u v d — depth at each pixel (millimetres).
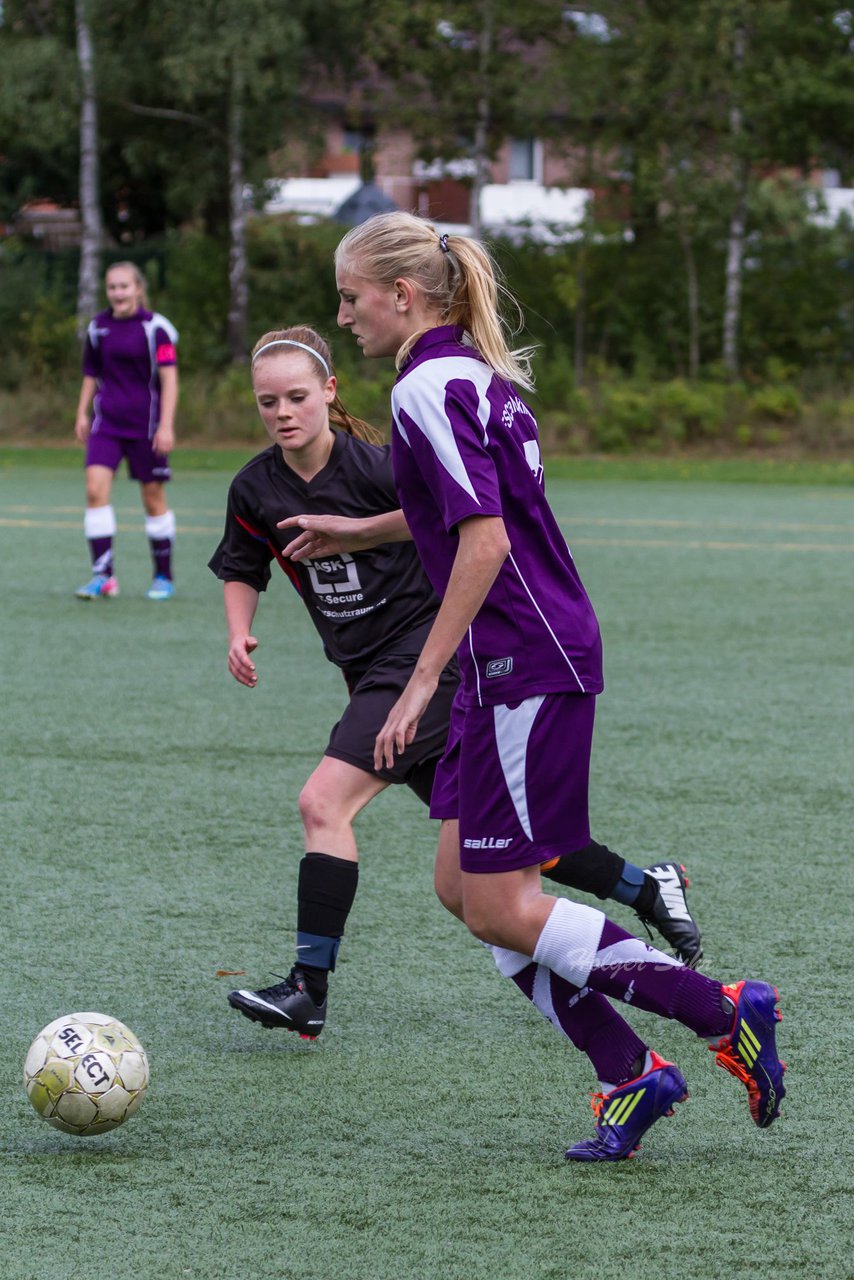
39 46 78625
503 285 7941
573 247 85750
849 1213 7145
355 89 99875
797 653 24234
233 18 77188
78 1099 7742
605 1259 6652
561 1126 8203
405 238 7664
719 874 12938
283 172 86750
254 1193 7332
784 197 88000
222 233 90750
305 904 9500
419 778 10141
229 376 78750
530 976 7895
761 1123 7785
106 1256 6680
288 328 10328
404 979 10594
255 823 14594
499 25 81625
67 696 20531
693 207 82000
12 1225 6984
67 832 14180
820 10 79312
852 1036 9477
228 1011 9969
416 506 7637
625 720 19328
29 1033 9453
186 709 19859
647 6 81250
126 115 85500
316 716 19562
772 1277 6496
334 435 10352
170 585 29766
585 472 64562
